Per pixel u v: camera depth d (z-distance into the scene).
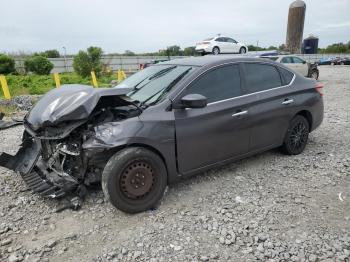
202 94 4.07
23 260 2.94
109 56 34.59
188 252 3.00
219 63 4.35
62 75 24.30
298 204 3.81
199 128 3.98
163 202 3.93
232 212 3.65
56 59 32.44
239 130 4.39
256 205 3.79
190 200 3.96
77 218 3.62
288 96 5.00
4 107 10.55
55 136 3.61
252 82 4.62
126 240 3.20
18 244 3.18
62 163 3.79
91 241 3.21
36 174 4.14
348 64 40.28
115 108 3.83
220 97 4.23
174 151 3.84
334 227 3.32
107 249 3.07
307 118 5.47
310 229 3.29
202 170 4.20
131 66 37.38
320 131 6.90
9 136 6.97
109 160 3.49
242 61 4.60
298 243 3.07
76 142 3.65
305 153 5.50
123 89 3.73
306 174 4.66
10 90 15.77
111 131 3.47
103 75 25.25
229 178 4.55
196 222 3.48
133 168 3.56
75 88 4.03
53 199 3.96
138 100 4.02
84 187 3.81
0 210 3.79
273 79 4.92
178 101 3.86
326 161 5.12
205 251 3.00
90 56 23.97
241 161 5.17
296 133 5.29
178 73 4.24
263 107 4.63
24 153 4.15
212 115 4.08
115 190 3.49
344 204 3.79
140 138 3.54
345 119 8.02
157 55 42.59
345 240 3.09
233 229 3.32
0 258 2.97
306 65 18.08
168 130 3.74
